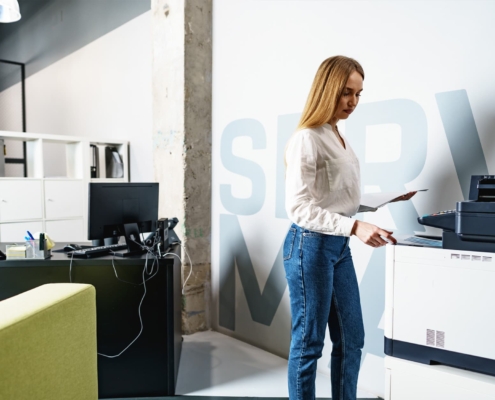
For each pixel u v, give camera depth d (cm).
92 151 382
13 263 191
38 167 342
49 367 118
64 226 353
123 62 388
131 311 198
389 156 190
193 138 279
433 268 129
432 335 129
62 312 125
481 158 160
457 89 165
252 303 266
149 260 195
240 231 271
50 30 514
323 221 129
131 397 199
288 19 232
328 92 137
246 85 260
